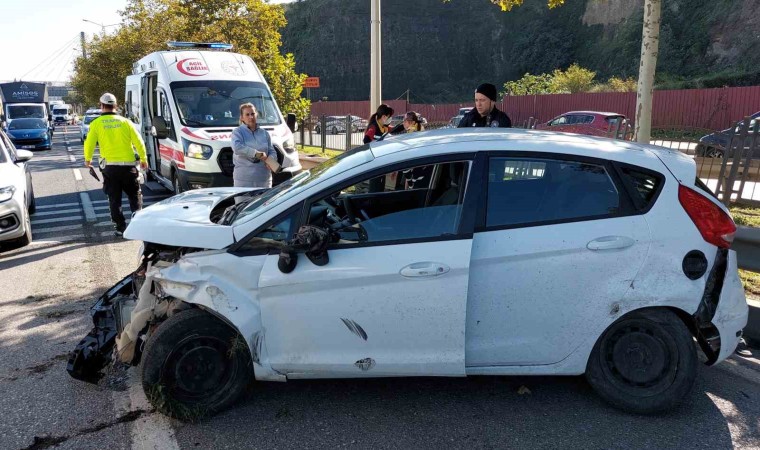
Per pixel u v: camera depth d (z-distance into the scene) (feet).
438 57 257.75
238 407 11.89
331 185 11.28
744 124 29.66
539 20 239.71
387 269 10.72
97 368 12.44
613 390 11.59
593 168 11.43
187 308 11.62
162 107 34.14
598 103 99.30
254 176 23.67
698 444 10.62
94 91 111.34
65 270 21.83
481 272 10.95
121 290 13.43
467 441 10.73
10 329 16.12
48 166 60.90
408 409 11.84
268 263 10.96
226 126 32.30
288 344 11.10
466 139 11.76
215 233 11.30
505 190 11.25
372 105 39.75
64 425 11.29
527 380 13.04
